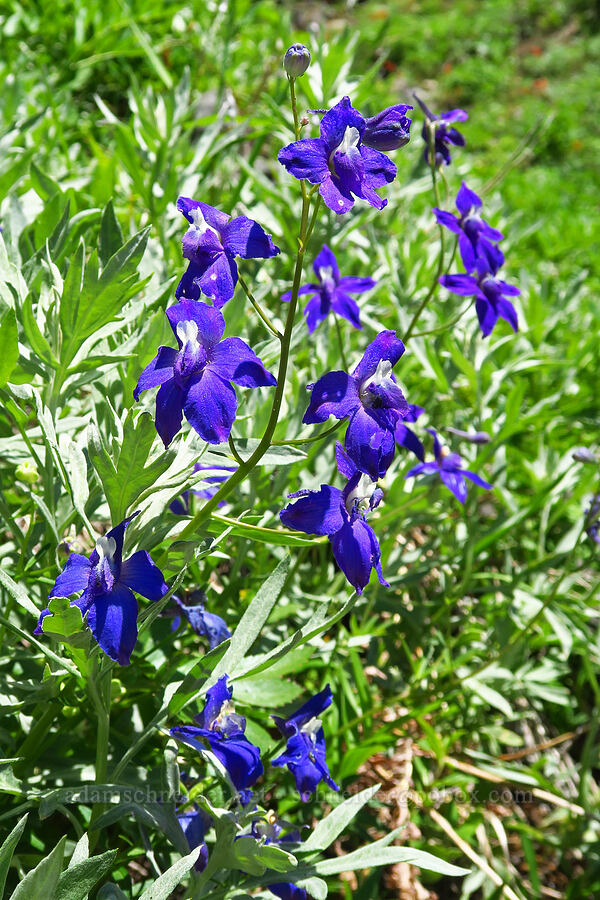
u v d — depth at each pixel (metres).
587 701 0.55
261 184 0.54
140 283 0.35
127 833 0.35
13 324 0.30
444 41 2.20
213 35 0.79
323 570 0.46
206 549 0.30
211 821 0.32
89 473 0.34
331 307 0.42
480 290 0.40
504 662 0.46
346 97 0.28
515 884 0.44
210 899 0.31
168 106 0.55
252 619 0.32
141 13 0.84
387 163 0.28
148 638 0.38
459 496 0.42
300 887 0.31
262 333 0.48
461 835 0.43
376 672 0.47
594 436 0.63
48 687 0.32
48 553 0.34
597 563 0.54
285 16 0.78
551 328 0.67
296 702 0.39
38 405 0.31
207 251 0.28
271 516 0.41
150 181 0.50
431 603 0.48
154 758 0.36
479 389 0.50
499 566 0.57
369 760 0.45
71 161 0.60
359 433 0.28
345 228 0.55
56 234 0.38
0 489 0.36
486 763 0.47
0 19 0.79
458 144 0.40
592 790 0.50
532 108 1.99
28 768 0.33
